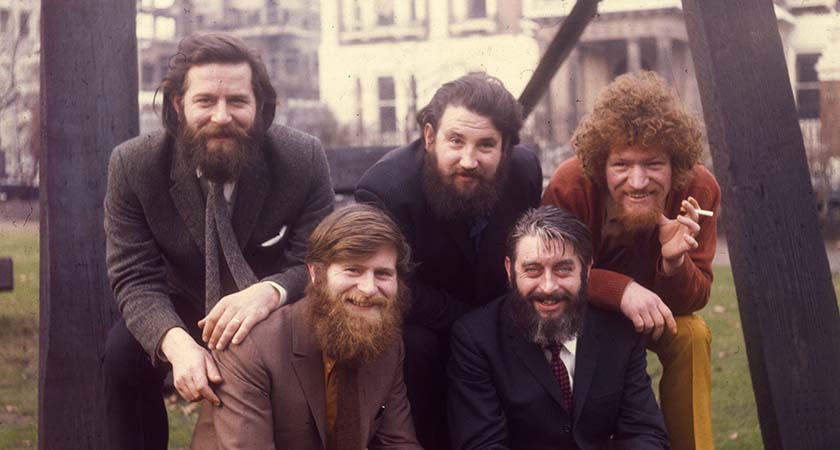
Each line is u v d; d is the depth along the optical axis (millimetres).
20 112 13211
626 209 3465
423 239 3586
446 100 3426
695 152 3449
